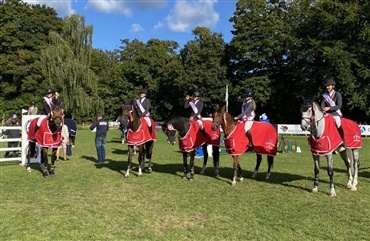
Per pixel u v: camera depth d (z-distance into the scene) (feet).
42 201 24.81
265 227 19.48
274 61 145.59
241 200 25.32
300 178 34.14
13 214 21.63
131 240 17.43
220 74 148.87
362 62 114.73
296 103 143.43
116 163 43.93
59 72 127.75
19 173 36.22
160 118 189.98
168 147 67.05
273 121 151.23
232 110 149.18
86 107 134.00
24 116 42.80
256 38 141.38
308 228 19.34
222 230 18.98
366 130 103.40
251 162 45.96
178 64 164.45
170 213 22.07
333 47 112.57
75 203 24.31
